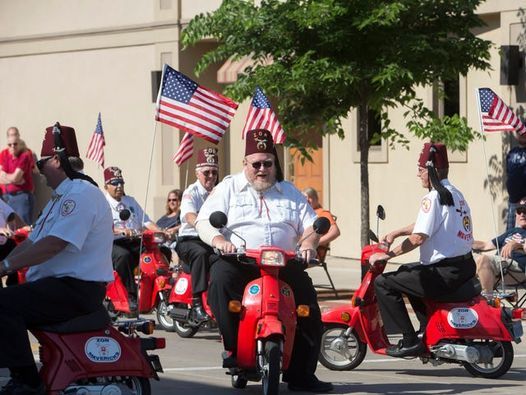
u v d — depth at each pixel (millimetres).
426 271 26484
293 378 24750
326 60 38188
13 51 69562
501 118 35094
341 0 38438
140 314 39188
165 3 60531
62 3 66750
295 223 24688
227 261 23984
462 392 25016
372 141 41750
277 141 34906
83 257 20875
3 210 31062
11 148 59969
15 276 32406
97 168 65125
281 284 23453
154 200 61281
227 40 40594
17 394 20516
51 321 20719
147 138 62000
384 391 25141
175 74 31953
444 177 26781
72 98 66438
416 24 40031
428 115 42781
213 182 33438
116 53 63656
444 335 26578
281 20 39562
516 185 42719
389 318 26969
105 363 20688
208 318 33125
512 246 34312
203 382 26547
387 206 52594
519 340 26703
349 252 54531
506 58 46469
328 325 28188
